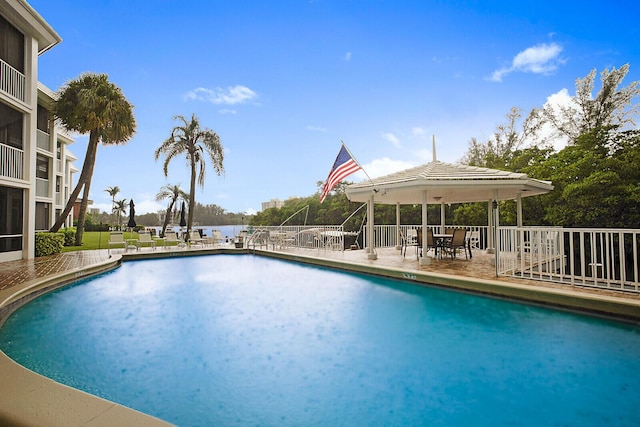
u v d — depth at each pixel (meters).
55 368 4.32
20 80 12.16
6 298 6.36
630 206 13.86
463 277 7.79
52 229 16.44
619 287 6.21
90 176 17.69
